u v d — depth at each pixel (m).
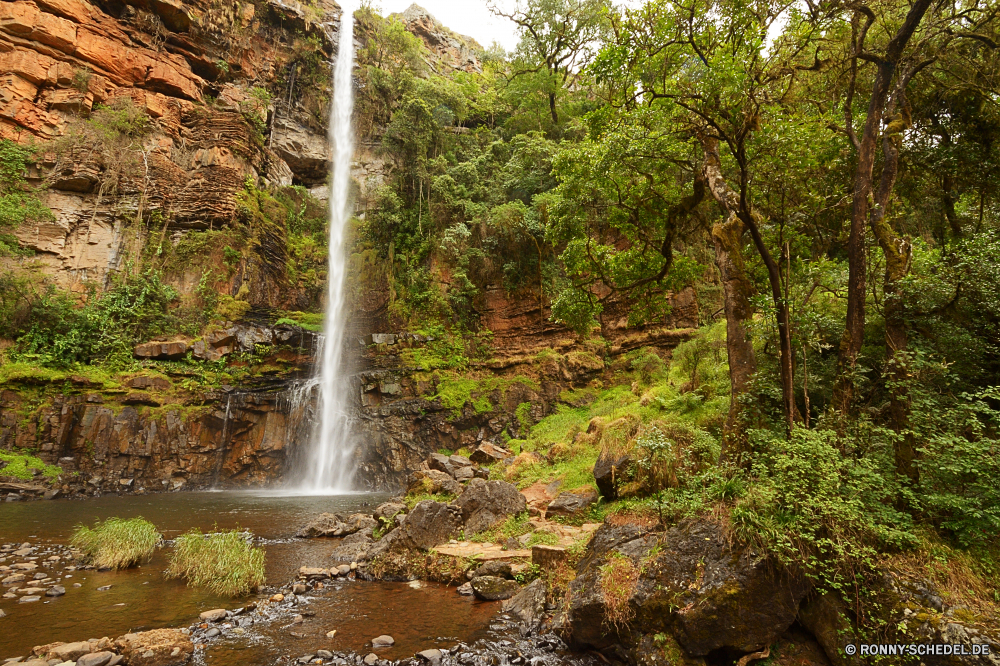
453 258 31.41
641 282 11.92
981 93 9.62
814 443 5.74
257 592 8.51
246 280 30.81
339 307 34.06
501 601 7.95
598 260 12.66
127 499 20.42
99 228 28.12
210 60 36.22
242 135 34.06
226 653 6.21
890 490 5.80
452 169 32.97
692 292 26.09
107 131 29.09
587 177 10.52
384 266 33.38
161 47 33.84
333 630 6.91
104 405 23.23
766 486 5.76
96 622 7.09
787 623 5.18
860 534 5.29
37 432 21.56
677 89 8.26
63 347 23.78
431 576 9.14
